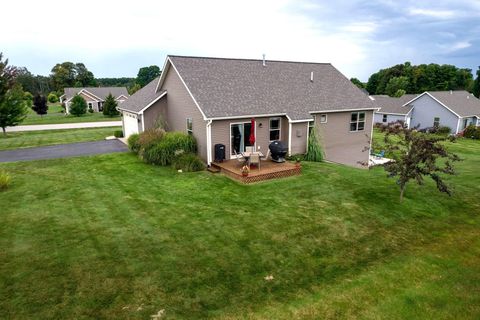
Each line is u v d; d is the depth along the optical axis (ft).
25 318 18.02
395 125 38.60
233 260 25.07
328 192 41.96
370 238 30.12
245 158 49.52
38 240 27.22
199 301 20.15
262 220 32.63
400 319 19.27
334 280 23.12
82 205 35.91
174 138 56.29
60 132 103.24
